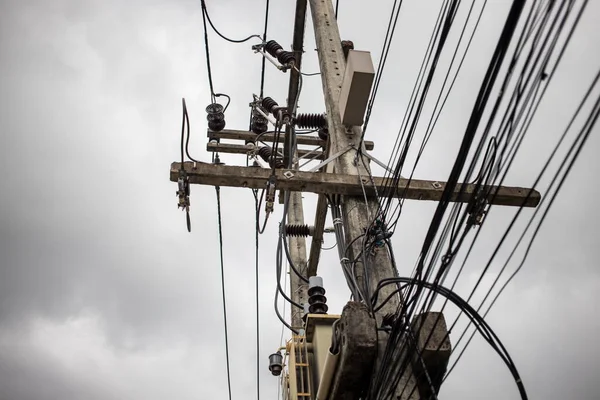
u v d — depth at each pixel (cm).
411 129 419
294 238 932
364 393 394
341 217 547
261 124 968
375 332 375
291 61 791
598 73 169
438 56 357
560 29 199
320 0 764
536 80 221
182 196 504
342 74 671
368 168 539
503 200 498
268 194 515
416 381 339
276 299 665
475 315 289
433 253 317
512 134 246
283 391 527
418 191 517
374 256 481
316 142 954
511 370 272
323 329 495
